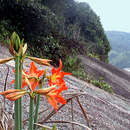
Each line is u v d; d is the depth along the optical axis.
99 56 24.23
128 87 14.12
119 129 4.41
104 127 3.99
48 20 12.07
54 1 16.02
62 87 0.94
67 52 14.13
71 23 20.80
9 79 4.09
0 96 3.02
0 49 8.02
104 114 4.84
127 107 7.61
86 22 23.97
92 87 8.27
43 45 11.73
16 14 11.59
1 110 1.38
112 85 12.74
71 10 20.64
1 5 11.21
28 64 6.00
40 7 12.09
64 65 10.50
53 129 1.08
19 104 0.93
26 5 11.58
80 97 5.09
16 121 0.93
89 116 4.15
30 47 11.12
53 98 0.91
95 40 24.88
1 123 1.28
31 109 0.98
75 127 3.30
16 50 0.91
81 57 17.03
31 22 11.59
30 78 1.01
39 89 0.94
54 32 13.64
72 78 8.05
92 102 5.24
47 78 1.03
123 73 20.03
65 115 3.55
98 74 14.16
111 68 19.66
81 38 21.92
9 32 10.89
